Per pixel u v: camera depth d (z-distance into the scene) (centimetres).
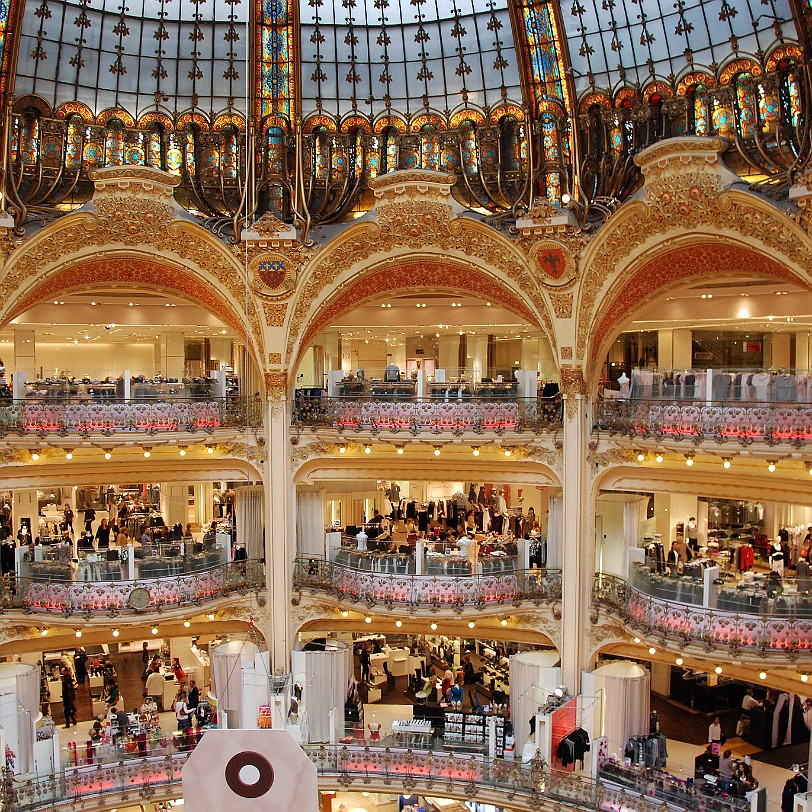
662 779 2186
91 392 2589
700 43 2330
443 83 2666
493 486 3584
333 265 2761
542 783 2330
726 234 2342
